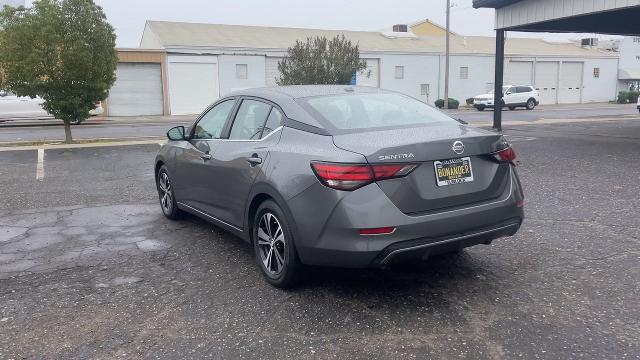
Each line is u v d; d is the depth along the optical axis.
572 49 51.56
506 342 3.30
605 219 5.88
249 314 3.79
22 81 14.11
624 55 50.75
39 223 6.33
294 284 4.13
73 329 3.62
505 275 4.36
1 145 14.36
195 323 3.67
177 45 32.75
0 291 4.27
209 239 5.57
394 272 4.48
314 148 3.88
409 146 3.62
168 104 33.06
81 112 14.59
